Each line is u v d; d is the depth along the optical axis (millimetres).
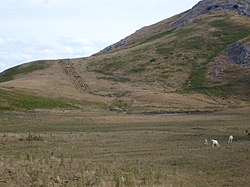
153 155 34969
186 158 33094
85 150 37812
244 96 116312
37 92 109812
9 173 24469
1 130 54406
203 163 30891
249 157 33000
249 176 26531
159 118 74062
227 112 86000
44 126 59938
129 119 71750
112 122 66938
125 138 46531
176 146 40344
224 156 33750
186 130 55875
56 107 90875
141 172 26969
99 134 50344
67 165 28203
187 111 89375
